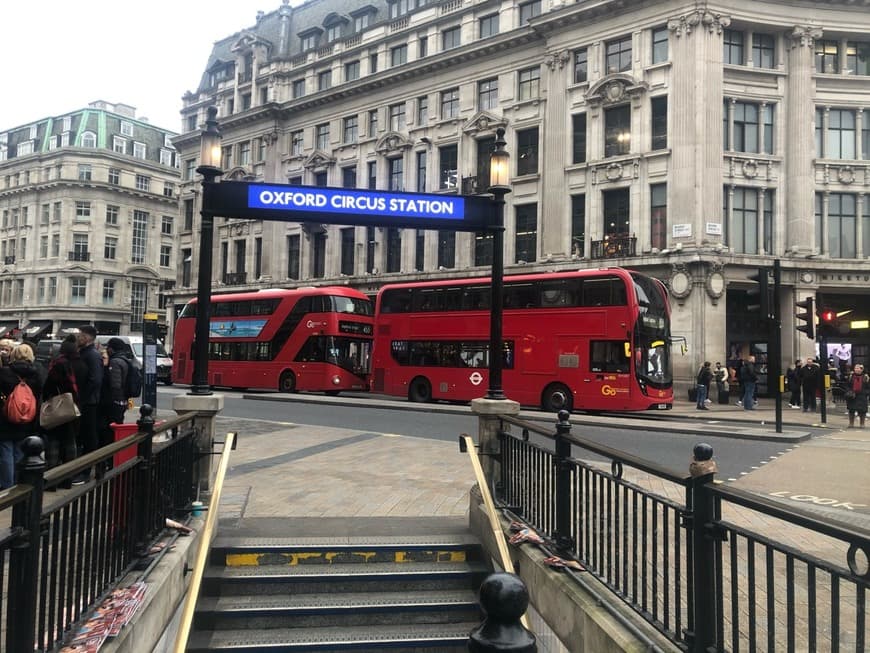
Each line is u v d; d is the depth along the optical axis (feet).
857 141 90.84
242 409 63.31
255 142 144.77
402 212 21.90
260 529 19.88
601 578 13.71
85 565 11.27
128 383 28.45
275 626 15.94
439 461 32.71
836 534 7.12
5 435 21.31
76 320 202.28
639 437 46.29
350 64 131.75
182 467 18.25
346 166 130.00
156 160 228.02
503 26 106.11
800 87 88.69
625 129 91.76
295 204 21.29
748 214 88.48
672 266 83.56
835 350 92.27
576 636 13.00
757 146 89.30
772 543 8.47
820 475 32.53
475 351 67.92
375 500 24.20
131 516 13.80
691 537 10.22
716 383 80.18
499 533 16.47
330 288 85.15
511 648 6.01
